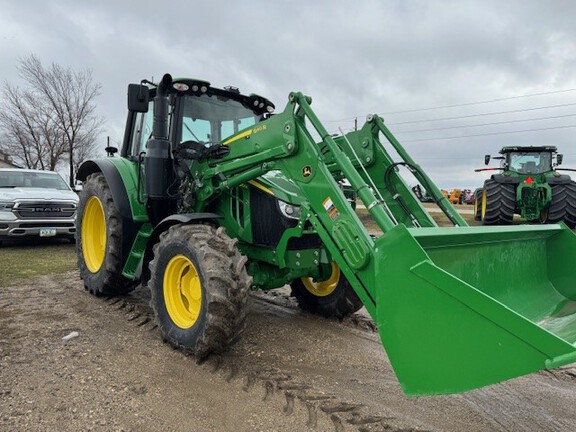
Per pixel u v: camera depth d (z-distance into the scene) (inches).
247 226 162.7
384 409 114.3
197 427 103.3
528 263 142.3
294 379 130.1
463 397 122.9
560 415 115.0
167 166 170.7
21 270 269.3
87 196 214.7
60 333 160.1
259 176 151.5
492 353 84.9
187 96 179.9
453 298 89.7
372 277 110.9
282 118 135.6
